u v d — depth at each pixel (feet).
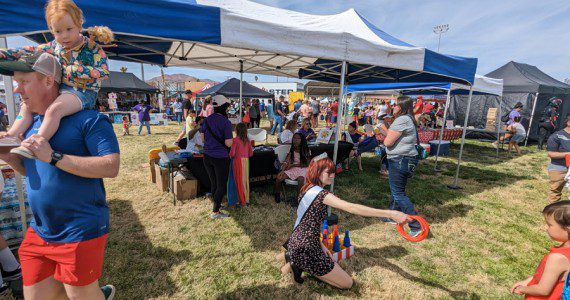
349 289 8.36
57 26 4.01
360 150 21.81
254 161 16.51
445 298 8.16
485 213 14.51
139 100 73.26
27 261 4.67
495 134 36.83
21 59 4.04
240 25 7.99
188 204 14.33
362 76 22.88
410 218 6.03
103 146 4.24
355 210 6.56
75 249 4.35
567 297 4.71
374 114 58.44
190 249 10.30
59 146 4.05
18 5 5.65
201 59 19.53
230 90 38.70
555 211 5.13
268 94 42.09
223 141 12.17
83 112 4.24
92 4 6.17
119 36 11.84
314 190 7.55
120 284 8.29
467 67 14.48
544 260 5.46
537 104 37.70
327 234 9.84
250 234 11.51
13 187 9.30
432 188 18.56
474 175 22.18
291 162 15.16
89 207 4.43
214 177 12.96
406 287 8.54
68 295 4.72
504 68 41.73
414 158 11.28
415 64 12.19
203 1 9.92
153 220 12.52
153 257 9.73
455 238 11.73
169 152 16.31
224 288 8.32
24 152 3.50
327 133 21.75
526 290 5.58
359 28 13.70
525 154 31.96
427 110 40.83
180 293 8.07
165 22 6.98
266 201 15.10
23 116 4.59
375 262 9.80
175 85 86.74
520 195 17.49
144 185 17.06
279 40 8.71
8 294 7.43
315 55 9.51
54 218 4.29
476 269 9.63
